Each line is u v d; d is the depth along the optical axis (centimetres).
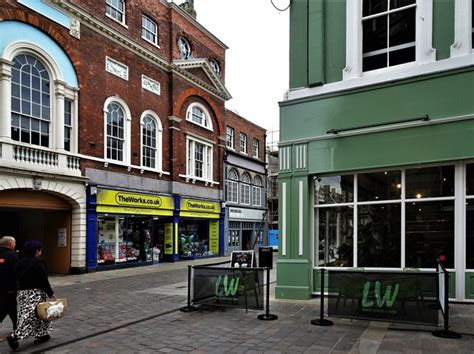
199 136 2269
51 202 1420
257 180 3139
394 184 827
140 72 1858
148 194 1839
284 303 830
